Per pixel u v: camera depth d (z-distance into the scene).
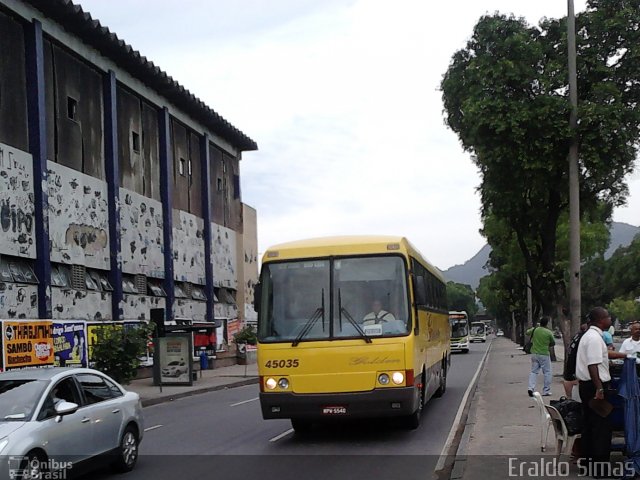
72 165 27.88
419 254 15.52
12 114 24.16
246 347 46.72
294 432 14.33
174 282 37.38
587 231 41.91
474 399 18.81
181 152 39.72
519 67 22.56
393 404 12.20
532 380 19.08
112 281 30.31
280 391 12.40
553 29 23.78
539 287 27.39
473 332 100.69
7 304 23.00
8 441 8.26
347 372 12.27
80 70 28.97
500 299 72.25
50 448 8.77
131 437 10.90
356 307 12.58
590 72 23.17
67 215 27.00
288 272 12.98
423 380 14.58
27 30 25.14
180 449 12.88
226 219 46.94
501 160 22.86
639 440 8.30
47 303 24.72
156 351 29.56
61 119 27.30
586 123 21.00
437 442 12.52
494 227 38.97
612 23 22.66
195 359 39.44
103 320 29.44
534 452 10.59
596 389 8.65
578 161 22.33
